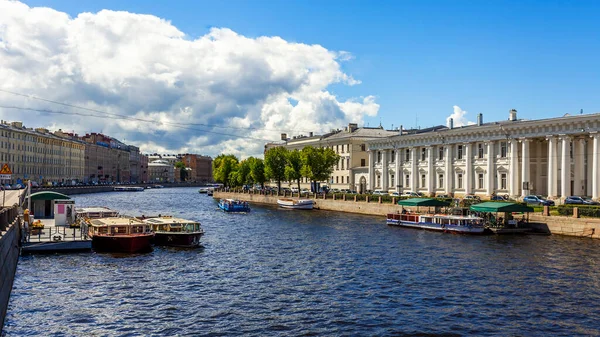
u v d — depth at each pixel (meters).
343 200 86.81
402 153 96.81
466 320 23.19
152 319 23.50
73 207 50.88
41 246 39.25
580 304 25.62
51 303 25.88
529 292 27.84
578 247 42.22
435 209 63.38
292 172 106.31
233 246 45.19
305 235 52.88
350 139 114.19
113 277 31.81
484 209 52.03
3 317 21.47
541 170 74.06
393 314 24.08
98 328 22.20
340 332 21.67
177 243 44.47
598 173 62.34
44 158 153.62
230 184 161.25
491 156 76.38
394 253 40.53
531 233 51.66
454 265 35.25
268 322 23.03
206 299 26.91
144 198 137.75
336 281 30.81
